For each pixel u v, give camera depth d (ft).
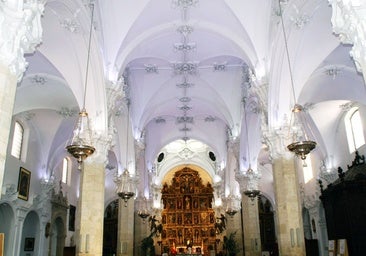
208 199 125.80
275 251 95.76
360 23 18.80
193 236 121.08
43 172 66.03
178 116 84.33
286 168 40.27
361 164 51.49
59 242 75.05
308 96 52.85
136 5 44.62
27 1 20.75
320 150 65.31
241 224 86.43
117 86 44.27
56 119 63.21
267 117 42.88
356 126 57.21
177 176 129.08
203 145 120.16
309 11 35.01
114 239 103.50
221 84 68.08
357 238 47.14
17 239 55.62
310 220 75.20
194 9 46.83
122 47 46.11
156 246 115.85
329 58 45.62
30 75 47.21
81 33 37.29
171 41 53.93
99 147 40.47
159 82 67.26
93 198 39.32
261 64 44.78
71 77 41.50
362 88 49.37
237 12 44.86
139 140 70.33
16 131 57.41
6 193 52.11
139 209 85.30
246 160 68.64
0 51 19.12
